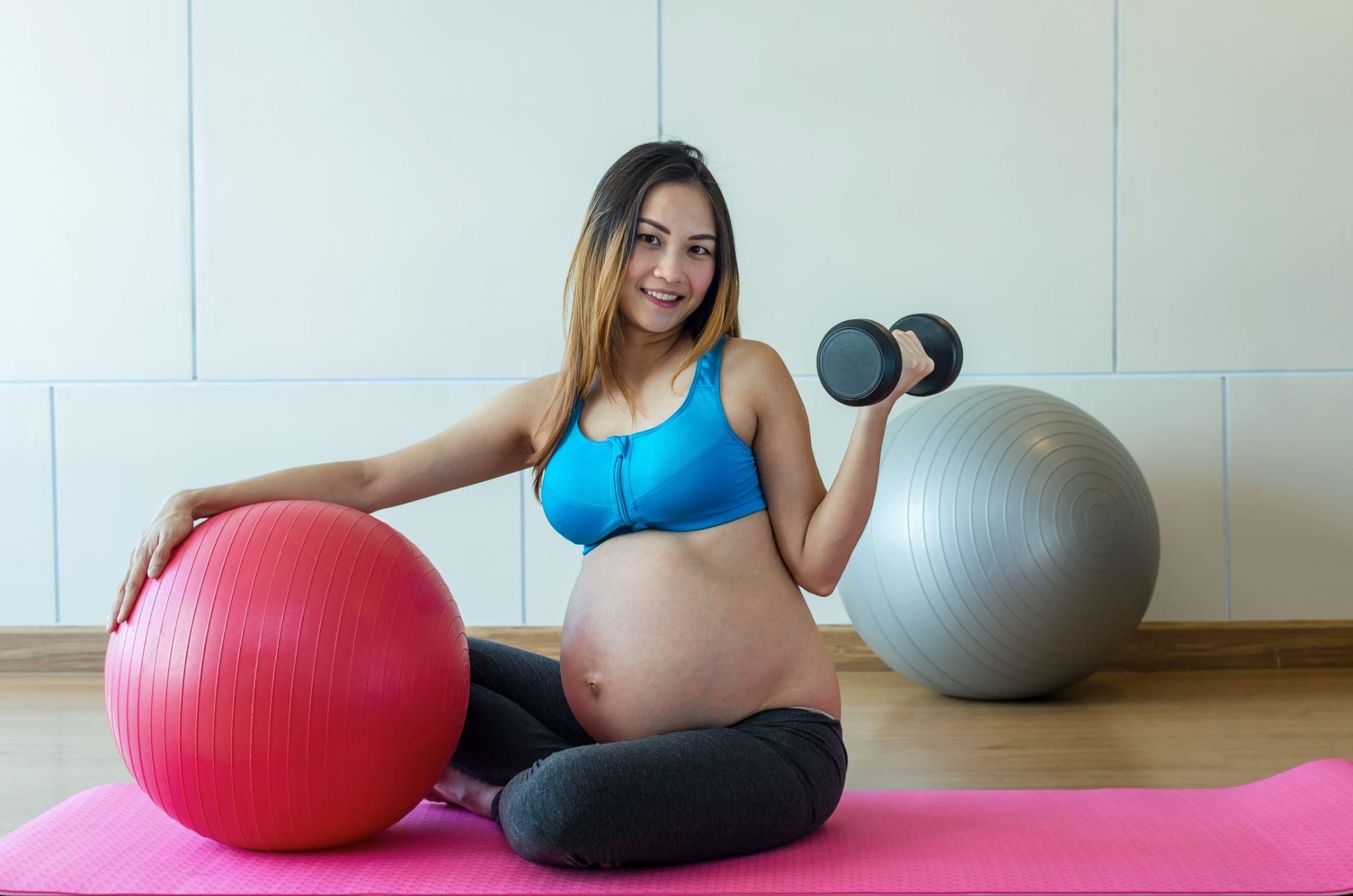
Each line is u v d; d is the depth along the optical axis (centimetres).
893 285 351
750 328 352
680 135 350
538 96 350
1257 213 348
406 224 352
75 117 350
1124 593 288
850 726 282
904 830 184
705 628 173
